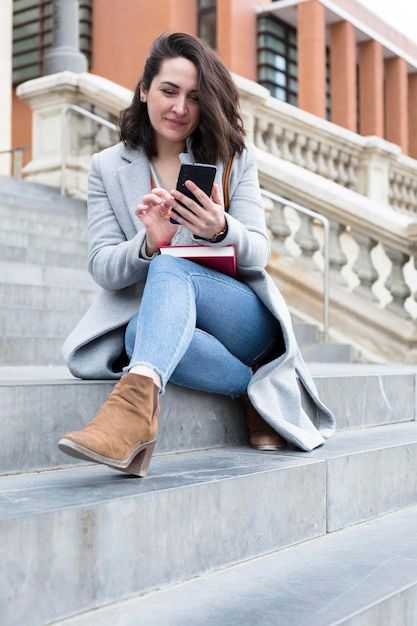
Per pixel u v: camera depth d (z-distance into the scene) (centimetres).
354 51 1641
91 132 666
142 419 159
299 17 1550
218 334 198
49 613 129
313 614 136
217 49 1527
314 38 1534
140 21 1527
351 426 270
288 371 215
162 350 167
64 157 654
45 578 128
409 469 232
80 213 605
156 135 210
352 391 270
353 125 1622
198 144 207
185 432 205
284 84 1609
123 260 194
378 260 523
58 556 130
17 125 1631
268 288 199
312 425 220
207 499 159
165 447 200
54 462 177
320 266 542
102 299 209
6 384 170
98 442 153
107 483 158
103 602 138
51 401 177
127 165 211
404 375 301
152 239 188
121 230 211
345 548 181
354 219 504
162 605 140
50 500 139
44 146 687
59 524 131
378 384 285
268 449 210
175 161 211
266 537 175
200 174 178
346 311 512
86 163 663
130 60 1535
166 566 150
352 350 498
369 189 797
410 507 231
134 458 162
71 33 785
